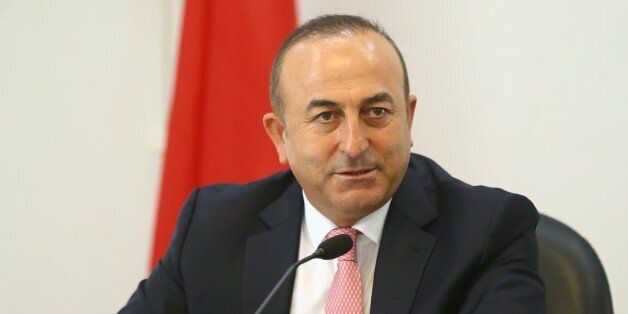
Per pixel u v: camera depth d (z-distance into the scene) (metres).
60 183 11.31
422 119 10.20
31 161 11.24
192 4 9.36
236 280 5.84
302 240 5.92
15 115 11.20
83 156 11.34
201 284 5.86
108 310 11.48
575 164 9.41
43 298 11.34
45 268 11.34
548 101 9.52
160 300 5.94
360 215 5.47
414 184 5.98
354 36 5.18
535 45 9.55
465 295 5.35
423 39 10.13
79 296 11.43
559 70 9.45
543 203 9.61
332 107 5.07
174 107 9.38
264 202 6.26
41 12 11.21
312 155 5.15
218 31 9.34
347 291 5.42
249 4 9.32
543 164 9.59
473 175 9.96
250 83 9.30
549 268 6.00
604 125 9.24
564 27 9.40
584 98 9.34
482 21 9.82
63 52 11.27
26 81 11.21
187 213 6.32
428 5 10.09
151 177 11.45
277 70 5.45
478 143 9.91
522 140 9.68
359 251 5.68
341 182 5.13
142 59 11.42
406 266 5.46
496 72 9.78
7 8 11.16
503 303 5.08
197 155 9.38
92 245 11.41
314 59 5.13
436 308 5.21
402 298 5.34
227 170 9.30
